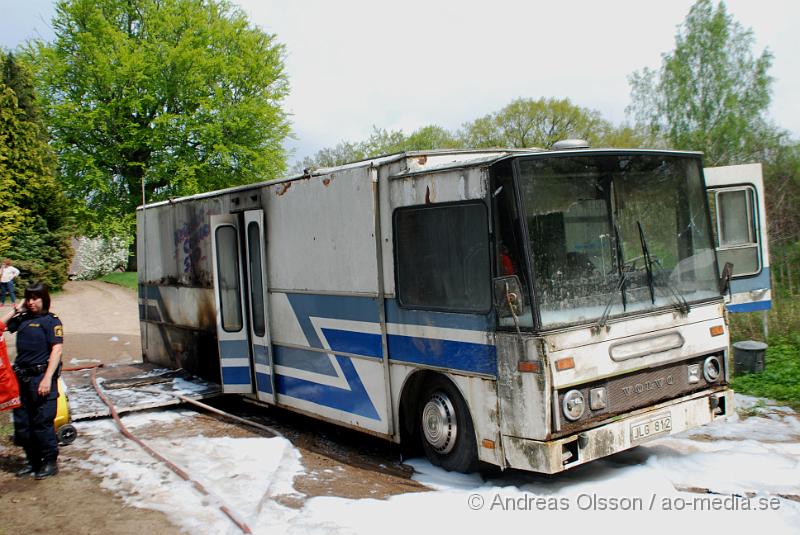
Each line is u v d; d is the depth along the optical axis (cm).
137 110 3241
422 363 616
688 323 594
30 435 605
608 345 538
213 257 877
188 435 756
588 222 554
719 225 974
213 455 663
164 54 3284
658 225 596
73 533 473
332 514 488
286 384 816
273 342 834
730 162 1872
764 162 1842
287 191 792
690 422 582
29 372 601
